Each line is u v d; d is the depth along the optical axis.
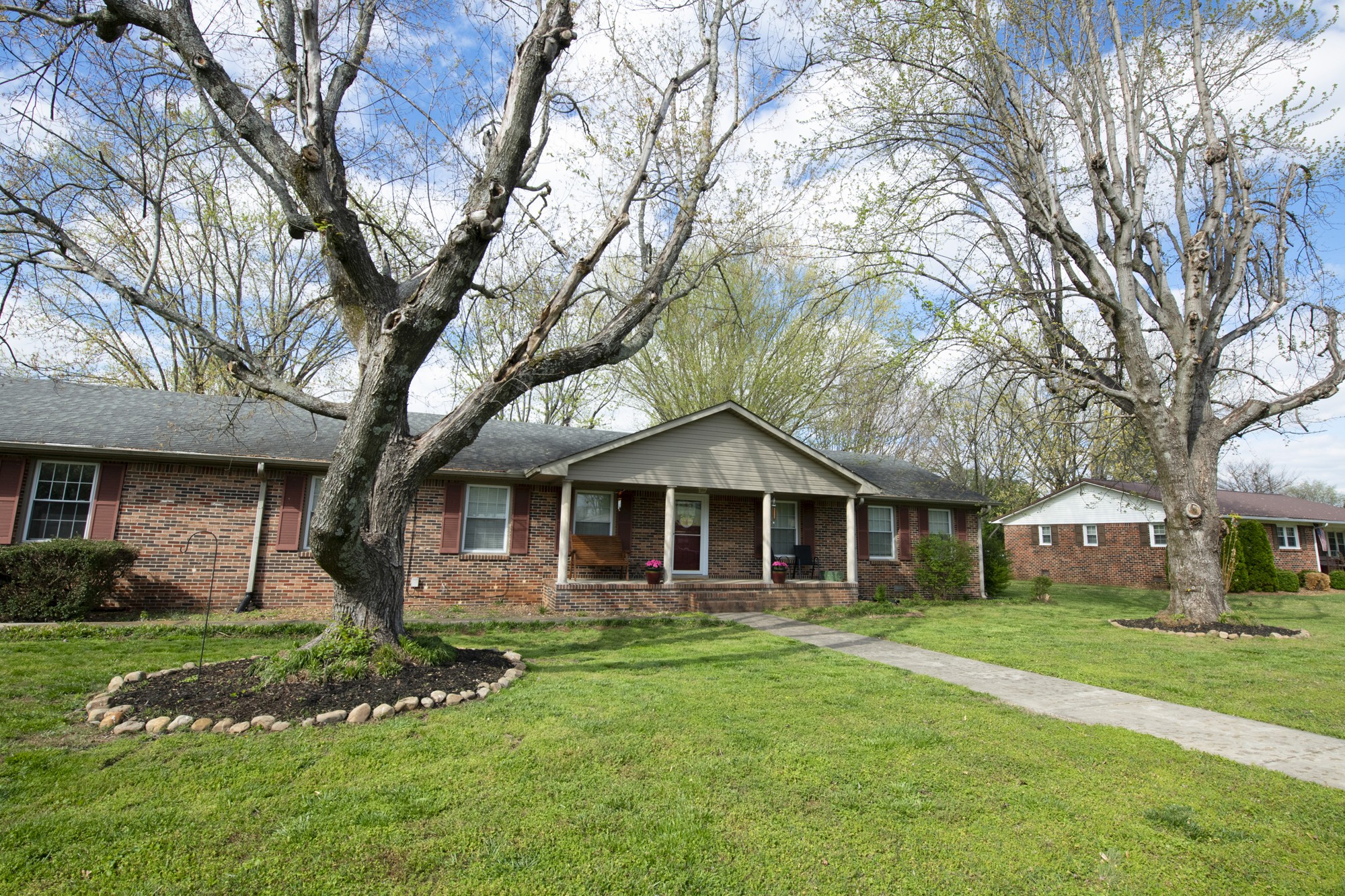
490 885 3.30
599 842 3.75
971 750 5.43
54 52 6.91
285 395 7.62
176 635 9.98
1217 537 13.36
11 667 7.35
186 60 6.51
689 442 15.80
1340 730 6.27
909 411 24.16
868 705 6.77
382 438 6.32
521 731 5.63
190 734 5.34
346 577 6.93
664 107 9.24
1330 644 11.20
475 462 14.72
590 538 15.85
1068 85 14.66
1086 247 13.48
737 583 15.66
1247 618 13.53
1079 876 3.53
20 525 11.67
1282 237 13.83
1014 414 15.19
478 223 6.23
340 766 4.75
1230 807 4.44
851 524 17.14
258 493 13.12
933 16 11.92
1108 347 15.17
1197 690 7.82
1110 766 5.15
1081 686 8.01
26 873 3.28
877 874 3.50
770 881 3.40
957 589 19.23
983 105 13.94
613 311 23.84
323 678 6.52
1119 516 26.31
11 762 4.62
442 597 14.41
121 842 3.61
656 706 6.53
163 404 14.34
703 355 25.50
